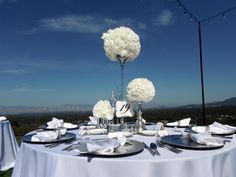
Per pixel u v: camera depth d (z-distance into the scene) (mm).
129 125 2617
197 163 1512
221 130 2293
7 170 4496
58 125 2766
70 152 1647
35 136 1980
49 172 1579
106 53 2492
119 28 2447
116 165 1457
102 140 1667
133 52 2443
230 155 1710
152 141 2070
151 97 2447
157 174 1453
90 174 1481
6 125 4680
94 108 2545
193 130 2426
